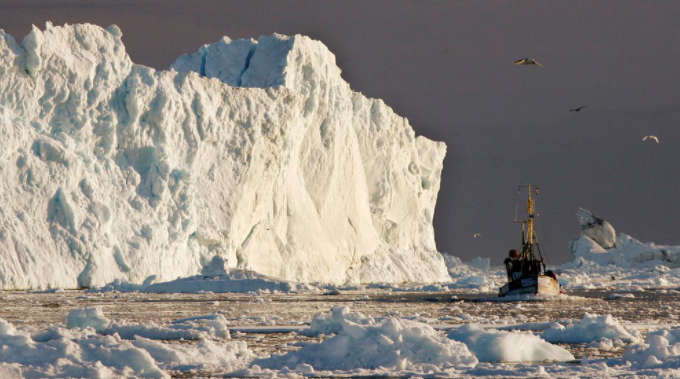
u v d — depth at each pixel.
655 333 90.06
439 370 74.00
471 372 73.00
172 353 79.81
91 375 69.00
